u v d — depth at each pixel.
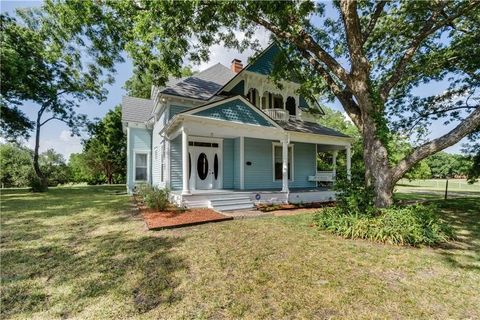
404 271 3.70
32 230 6.08
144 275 3.54
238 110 9.86
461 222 7.26
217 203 8.95
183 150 8.61
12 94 15.75
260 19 7.00
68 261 4.09
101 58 11.22
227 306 2.76
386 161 6.24
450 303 2.84
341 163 23.17
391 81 6.93
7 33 14.49
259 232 5.86
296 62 9.03
